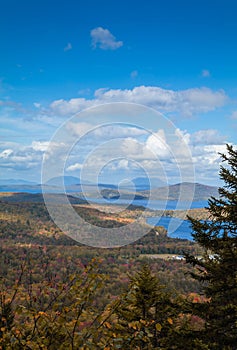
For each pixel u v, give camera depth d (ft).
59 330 9.89
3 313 9.89
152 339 20.24
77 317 9.87
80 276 10.27
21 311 9.73
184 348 22.59
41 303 10.02
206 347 21.02
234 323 23.32
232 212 24.70
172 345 22.56
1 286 10.09
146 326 11.41
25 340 10.09
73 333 9.73
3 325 10.00
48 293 10.11
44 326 9.99
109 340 10.22
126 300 10.46
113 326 10.51
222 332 23.54
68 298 10.05
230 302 24.27
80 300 9.86
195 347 22.20
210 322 24.43
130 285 11.05
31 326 10.32
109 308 10.31
